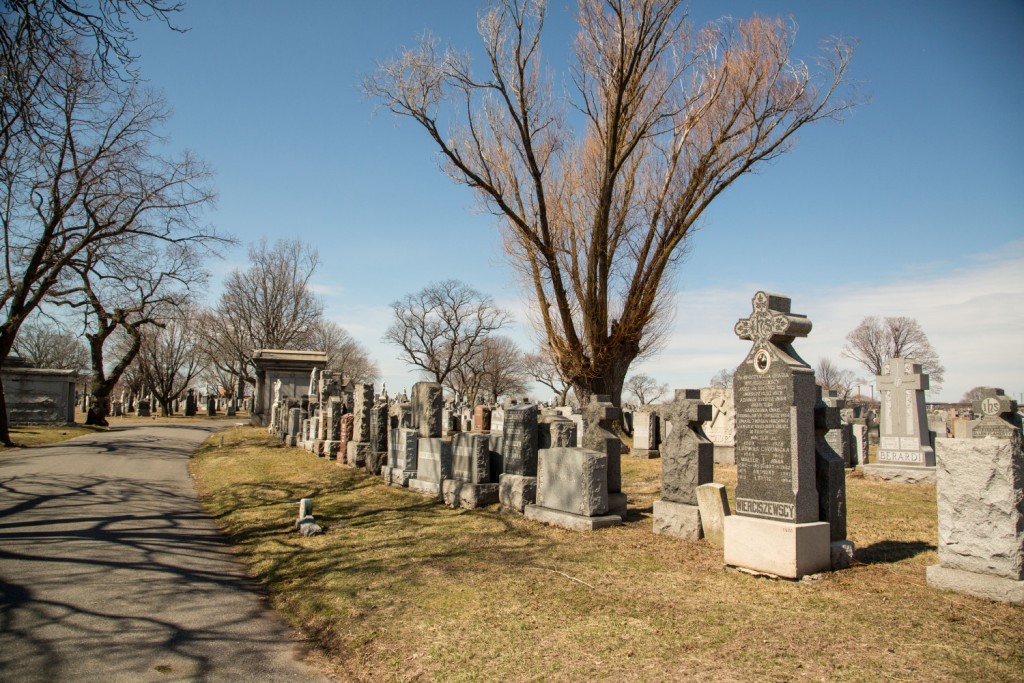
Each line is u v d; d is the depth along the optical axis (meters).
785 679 5.23
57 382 37.50
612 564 8.75
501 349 98.00
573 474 11.15
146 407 65.12
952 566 7.28
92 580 9.10
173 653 6.75
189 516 14.31
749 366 8.55
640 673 5.56
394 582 8.60
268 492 16.80
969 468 7.17
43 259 25.64
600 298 23.52
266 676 6.26
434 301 81.50
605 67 23.38
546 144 23.98
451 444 14.89
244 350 63.25
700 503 9.95
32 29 9.03
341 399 24.69
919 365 16.59
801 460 8.03
